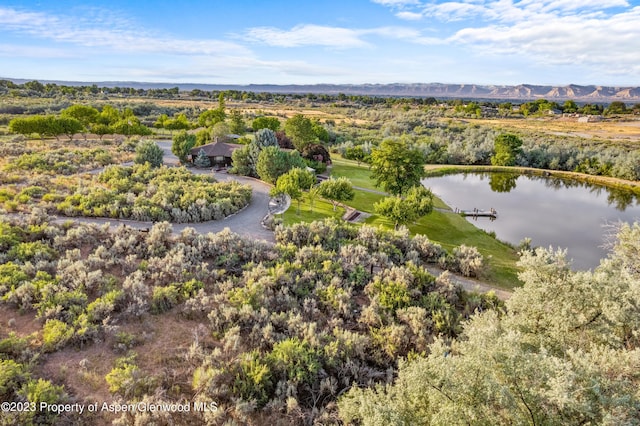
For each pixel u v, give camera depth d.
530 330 14.22
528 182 68.75
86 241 24.20
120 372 13.51
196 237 26.03
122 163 52.50
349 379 15.42
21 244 22.11
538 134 102.19
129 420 11.98
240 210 37.34
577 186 66.31
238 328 16.72
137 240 25.16
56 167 44.75
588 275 14.05
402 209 33.62
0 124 83.19
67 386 13.13
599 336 12.95
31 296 17.55
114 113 87.44
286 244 28.09
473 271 27.11
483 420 9.50
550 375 9.91
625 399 9.06
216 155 58.19
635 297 13.16
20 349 14.12
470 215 46.44
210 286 21.05
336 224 31.48
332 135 91.75
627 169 66.19
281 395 14.06
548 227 43.25
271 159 45.66
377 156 47.25
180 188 38.47
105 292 18.61
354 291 22.50
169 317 17.97
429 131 105.38
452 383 9.97
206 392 13.30
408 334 18.44
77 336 15.22
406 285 22.12
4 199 31.52
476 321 16.03
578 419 9.34
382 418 10.30
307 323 18.23
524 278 15.06
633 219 46.66
